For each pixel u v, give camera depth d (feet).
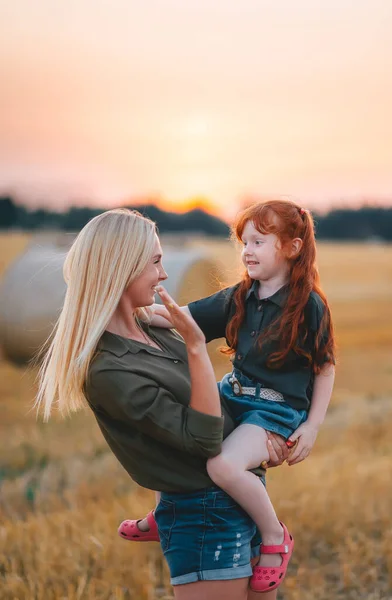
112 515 18.56
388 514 19.10
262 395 10.12
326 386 10.34
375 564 16.88
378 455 26.48
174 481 9.37
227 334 10.51
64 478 24.58
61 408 9.59
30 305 46.57
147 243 9.48
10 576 15.23
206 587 9.41
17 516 20.27
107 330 9.54
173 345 10.32
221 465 9.33
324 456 25.73
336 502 19.43
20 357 47.14
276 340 10.00
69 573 15.56
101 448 28.48
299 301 10.05
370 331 71.97
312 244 10.34
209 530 9.42
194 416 9.07
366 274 127.13
